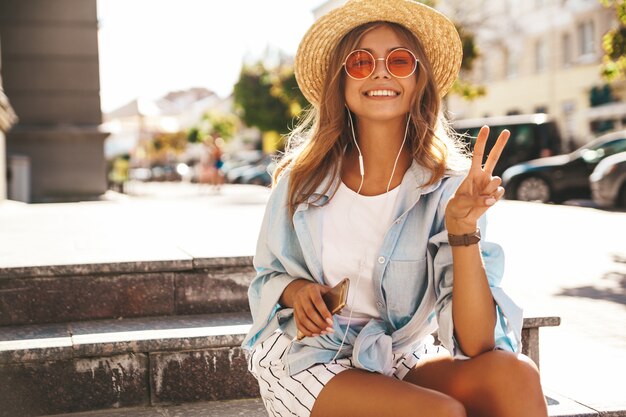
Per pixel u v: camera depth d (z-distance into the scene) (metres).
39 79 15.99
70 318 3.52
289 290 2.31
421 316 2.27
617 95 26.50
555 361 3.67
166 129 46.03
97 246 4.31
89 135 16.00
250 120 42.41
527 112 31.48
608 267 6.77
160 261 3.61
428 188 2.25
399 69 2.33
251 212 8.14
